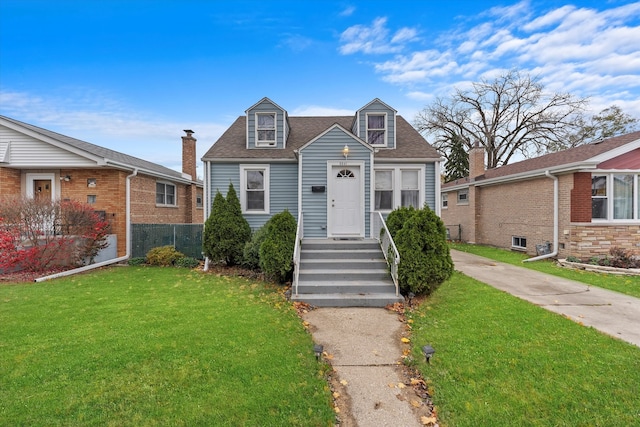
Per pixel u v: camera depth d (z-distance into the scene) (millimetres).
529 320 5281
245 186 10992
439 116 31703
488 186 16656
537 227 12906
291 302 6398
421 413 3012
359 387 3455
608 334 4688
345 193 10133
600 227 10875
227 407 2938
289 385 3328
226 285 7805
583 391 3229
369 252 8242
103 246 10750
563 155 13469
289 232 7809
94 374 3434
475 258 12391
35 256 9266
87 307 5828
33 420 2703
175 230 11820
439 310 5980
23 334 4488
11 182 11359
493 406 3027
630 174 11023
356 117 11469
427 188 10930
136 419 2752
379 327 5223
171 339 4344
